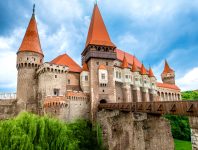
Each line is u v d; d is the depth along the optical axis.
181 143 58.47
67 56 60.28
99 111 49.69
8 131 23.77
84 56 63.50
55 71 50.22
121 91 63.84
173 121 66.75
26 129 25.16
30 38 56.00
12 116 50.69
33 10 60.94
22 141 23.03
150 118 27.19
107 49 58.91
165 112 21.84
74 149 28.38
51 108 45.56
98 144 45.25
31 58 54.06
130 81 65.56
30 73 53.69
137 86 67.88
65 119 46.19
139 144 27.06
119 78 63.66
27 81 52.91
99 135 45.91
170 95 89.12
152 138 26.58
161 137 26.78
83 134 44.88
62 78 50.97
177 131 64.44
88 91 54.66
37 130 25.72
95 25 61.47
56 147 25.91
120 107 35.78
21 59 53.69
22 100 51.53
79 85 55.97
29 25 58.03
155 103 24.00
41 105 49.12
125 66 65.44
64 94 50.12
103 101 55.12
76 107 49.91
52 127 26.97
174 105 20.39
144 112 26.53
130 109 30.98
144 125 27.00
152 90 74.75
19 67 53.88
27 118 26.48
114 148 36.03
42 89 49.53
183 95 100.06
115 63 66.81
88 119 51.38
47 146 25.09
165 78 104.88
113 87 56.62
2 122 25.34
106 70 56.47
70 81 54.84
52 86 48.97
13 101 52.12
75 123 46.69
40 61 55.91
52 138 26.38
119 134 34.75
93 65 56.00
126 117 32.47
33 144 24.22
